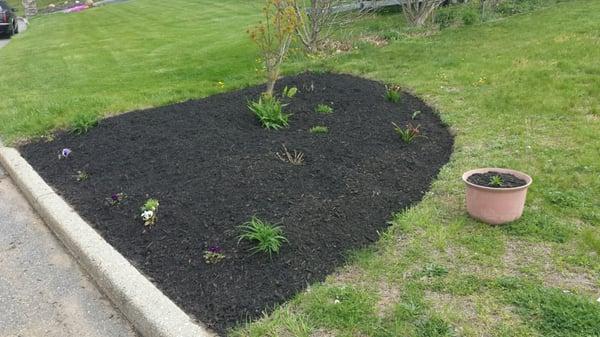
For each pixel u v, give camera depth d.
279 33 5.78
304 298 2.73
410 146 4.67
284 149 4.46
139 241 3.39
